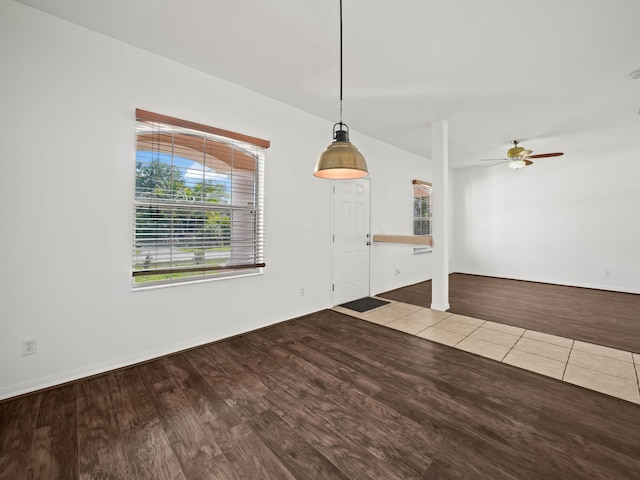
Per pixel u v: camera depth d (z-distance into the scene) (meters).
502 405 1.89
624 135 4.53
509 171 6.46
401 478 1.33
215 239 2.92
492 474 1.35
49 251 2.06
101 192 2.25
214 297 2.90
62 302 2.11
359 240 4.57
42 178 2.02
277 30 2.18
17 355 1.96
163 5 1.93
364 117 3.84
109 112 2.28
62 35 2.08
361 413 1.80
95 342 2.25
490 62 2.57
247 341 2.92
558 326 3.37
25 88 1.96
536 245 6.11
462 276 6.80
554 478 1.33
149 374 2.26
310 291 3.82
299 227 3.65
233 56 2.52
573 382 2.16
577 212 5.64
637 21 2.03
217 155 2.92
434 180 3.98
